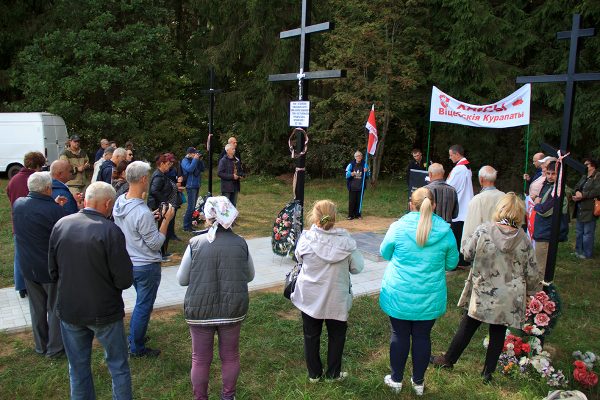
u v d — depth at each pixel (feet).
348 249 11.85
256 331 15.94
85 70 55.21
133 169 13.34
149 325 16.30
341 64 51.31
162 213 14.29
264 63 59.67
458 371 13.66
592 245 26.43
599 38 44.80
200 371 11.00
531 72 49.96
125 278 10.40
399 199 46.78
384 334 16.01
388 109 52.08
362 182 36.32
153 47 60.59
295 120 21.65
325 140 58.03
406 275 11.84
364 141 55.31
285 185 56.70
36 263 13.16
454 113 22.08
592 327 17.22
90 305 10.13
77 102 60.44
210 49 61.46
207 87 65.98
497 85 50.08
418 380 12.26
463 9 49.62
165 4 69.15
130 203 13.29
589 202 26.02
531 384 12.92
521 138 51.34
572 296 20.31
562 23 47.62
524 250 12.30
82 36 55.93
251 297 19.01
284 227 23.44
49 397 12.11
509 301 12.24
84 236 10.05
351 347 14.94
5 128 51.31
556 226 14.10
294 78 20.80
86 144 62.28
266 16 58.80
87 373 10.82
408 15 52.70
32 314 13.92
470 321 13.15
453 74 51.93
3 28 61.52
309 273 12.03
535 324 13.52
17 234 13.23
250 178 61.16
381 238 28.66
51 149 53.16
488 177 17.21
